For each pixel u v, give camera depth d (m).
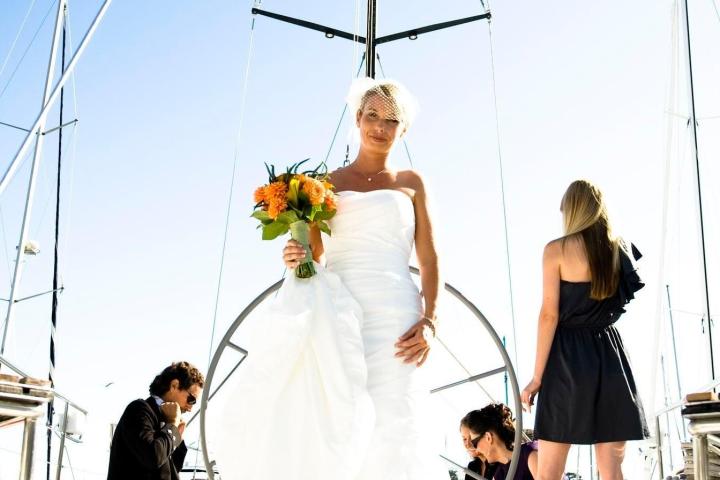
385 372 2.98
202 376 4.59
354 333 2.93
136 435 4.22
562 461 3.13
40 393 2.71
